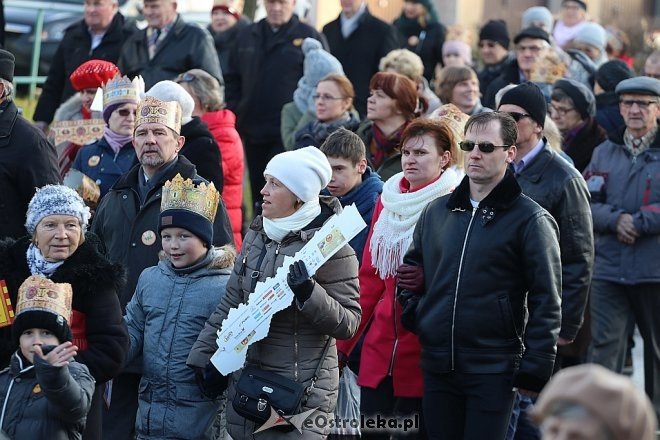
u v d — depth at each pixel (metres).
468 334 13.68
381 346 15.15
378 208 15.64
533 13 31.52
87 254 13.23
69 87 27.09
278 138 28.47
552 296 13.48
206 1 42.00
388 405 15.25
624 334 20.00
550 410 6.38
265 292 13.03
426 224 14.30
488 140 13.62
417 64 23.52
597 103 24.59
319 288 12.85
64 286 12.27
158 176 16.45
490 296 13.64
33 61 35.84
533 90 16.38
